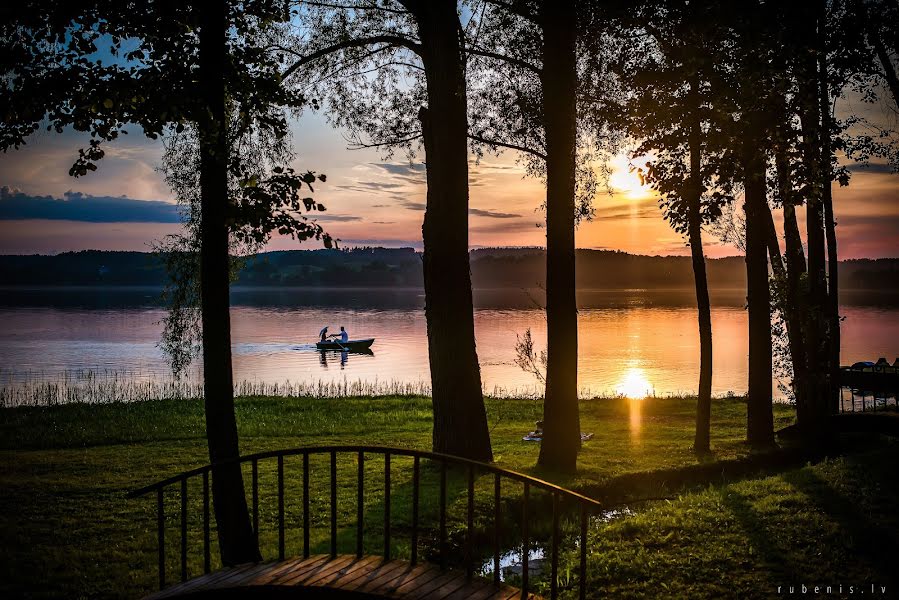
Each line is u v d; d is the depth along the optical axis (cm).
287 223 856
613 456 1650
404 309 12381
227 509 902
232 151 1080
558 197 1482
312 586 668
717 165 991
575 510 1256
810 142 1060
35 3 816
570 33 1440
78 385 3669
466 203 1591
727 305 13900
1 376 4081
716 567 880
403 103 1842
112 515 1212
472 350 1606
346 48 1745
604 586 852
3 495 1336
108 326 8088
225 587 689
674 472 1498
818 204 1909
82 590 890
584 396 3322
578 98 1572
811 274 1928
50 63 843
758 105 957
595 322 8944
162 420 2188
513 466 1537
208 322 909
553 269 1495
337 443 1852
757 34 939
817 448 1784
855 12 1357
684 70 959
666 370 4341
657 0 994
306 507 770
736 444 1808
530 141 1756
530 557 1027
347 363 4941
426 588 660
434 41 1537
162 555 768
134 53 886
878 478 1279
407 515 1180
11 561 988
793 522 1031
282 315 10581
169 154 1372
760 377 1814
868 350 5025
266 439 1930
